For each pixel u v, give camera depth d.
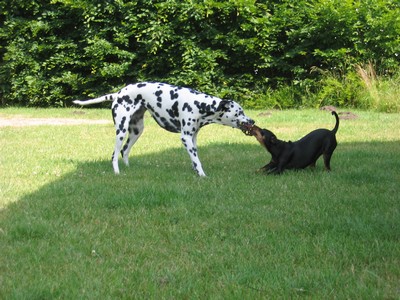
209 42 18.39
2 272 4.12
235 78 18.30
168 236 4.96
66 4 18.06
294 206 5.95
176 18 17.97
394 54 18.05
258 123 13.63
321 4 17.67
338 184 7.02
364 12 17.72
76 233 5.01
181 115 7.59
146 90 7.75
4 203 6.10
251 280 3.96
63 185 6.95
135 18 17.94
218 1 17.95
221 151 9.80
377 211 5.68
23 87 18.75
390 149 9.77
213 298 3.66
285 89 17.95
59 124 13.99
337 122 8.00
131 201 6.03
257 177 7.52
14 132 12.28
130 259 4.41
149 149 10.07
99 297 3.70
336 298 3.65
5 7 18.91
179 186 6.82
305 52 17.62
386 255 4.41
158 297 3.71
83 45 18.80
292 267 4.20
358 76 17.44
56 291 3.76
